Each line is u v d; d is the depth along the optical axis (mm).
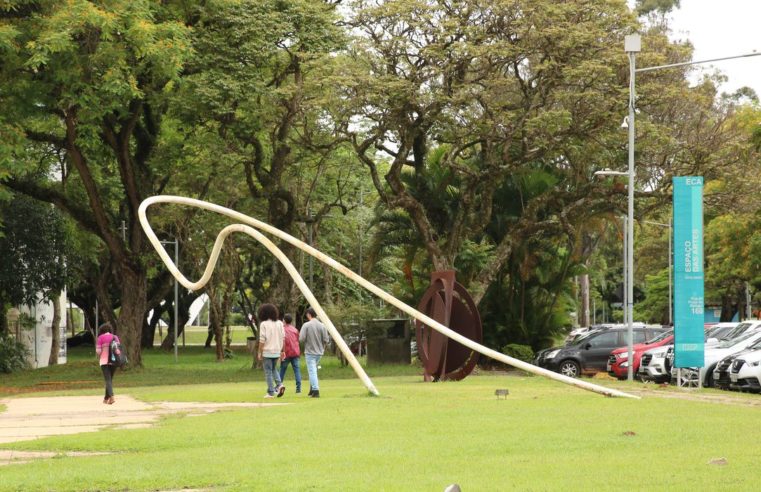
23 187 34531
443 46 32219
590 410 16422
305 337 20484
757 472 9516
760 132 33156
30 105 29172
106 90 28734
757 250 39188
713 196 36000
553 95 33438
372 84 31891
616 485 8781
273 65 35094
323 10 34438
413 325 43500
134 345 36156
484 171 35500
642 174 37875
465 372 26531
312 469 10195
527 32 32125
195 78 32781
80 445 12547
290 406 17938
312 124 36219
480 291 36156
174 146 36312
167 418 16406
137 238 35812
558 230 38719
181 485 9445
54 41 26375
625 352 31344
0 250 38844
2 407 19938
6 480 9742
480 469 9953
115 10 28141
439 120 34750
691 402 18172
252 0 33156
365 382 20125
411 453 11328
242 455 11352
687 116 37156
